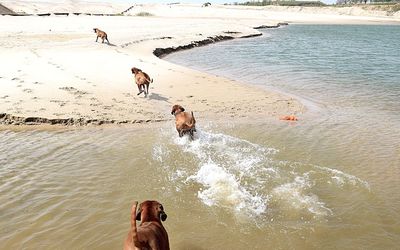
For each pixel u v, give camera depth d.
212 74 22.39
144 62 22.78
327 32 66.38
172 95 16.02
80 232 6.54
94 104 14.12
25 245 6.16
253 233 6.59
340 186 8.40
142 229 4.75
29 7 95.56
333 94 18.00
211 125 12.59
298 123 13.09
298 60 29.56
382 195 8.01
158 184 8.38
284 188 8.27
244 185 8.42
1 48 24.88
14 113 12.59
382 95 17.97
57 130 11.85
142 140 11.15
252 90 17.56
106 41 31.44
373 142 11.35
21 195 7.77
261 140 11.31
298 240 6.41
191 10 118.06
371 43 46.56
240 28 58.22
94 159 9.68
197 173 8.96
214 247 6.19
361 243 6.32
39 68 19.28
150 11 115.62
